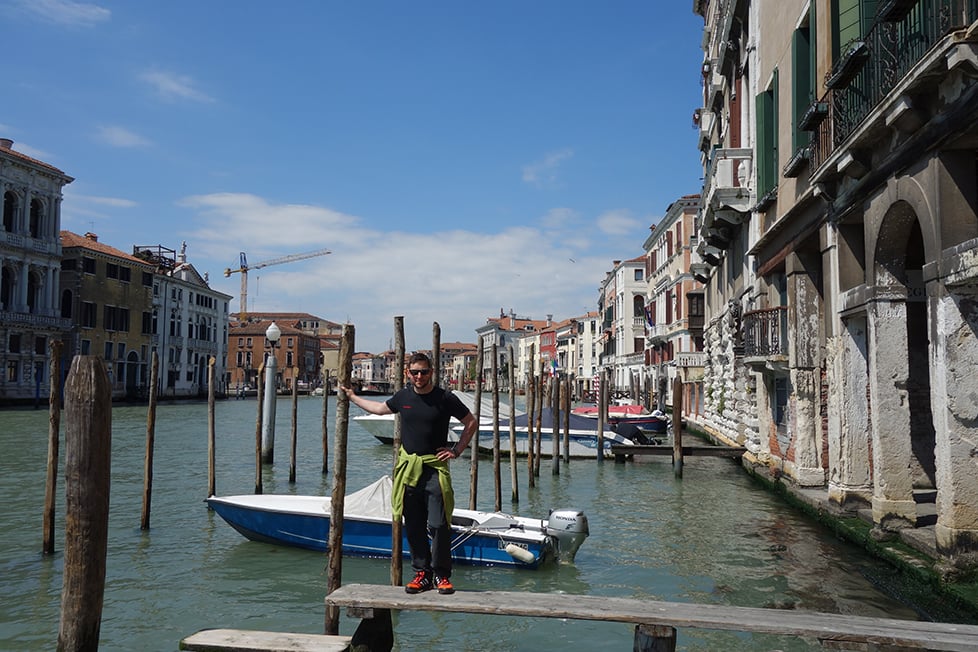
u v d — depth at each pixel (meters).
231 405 64.06
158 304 61.94
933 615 6.20
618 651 6.44
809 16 10.46
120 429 31.55
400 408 5.54
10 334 45.34
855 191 8.45
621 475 18.31
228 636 5.13
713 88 20.20
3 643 6.53
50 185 48.62
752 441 17.36
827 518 9.64
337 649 4.92
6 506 12.84
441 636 6.82
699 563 9.04
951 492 6.18
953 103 5.89
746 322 14.02
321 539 9.74
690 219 36.66
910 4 6.54
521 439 22.34
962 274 5.86
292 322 118.00
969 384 6.14
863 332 9.23
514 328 121.94
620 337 57.69
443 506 5.36
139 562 9.31
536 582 8.44
